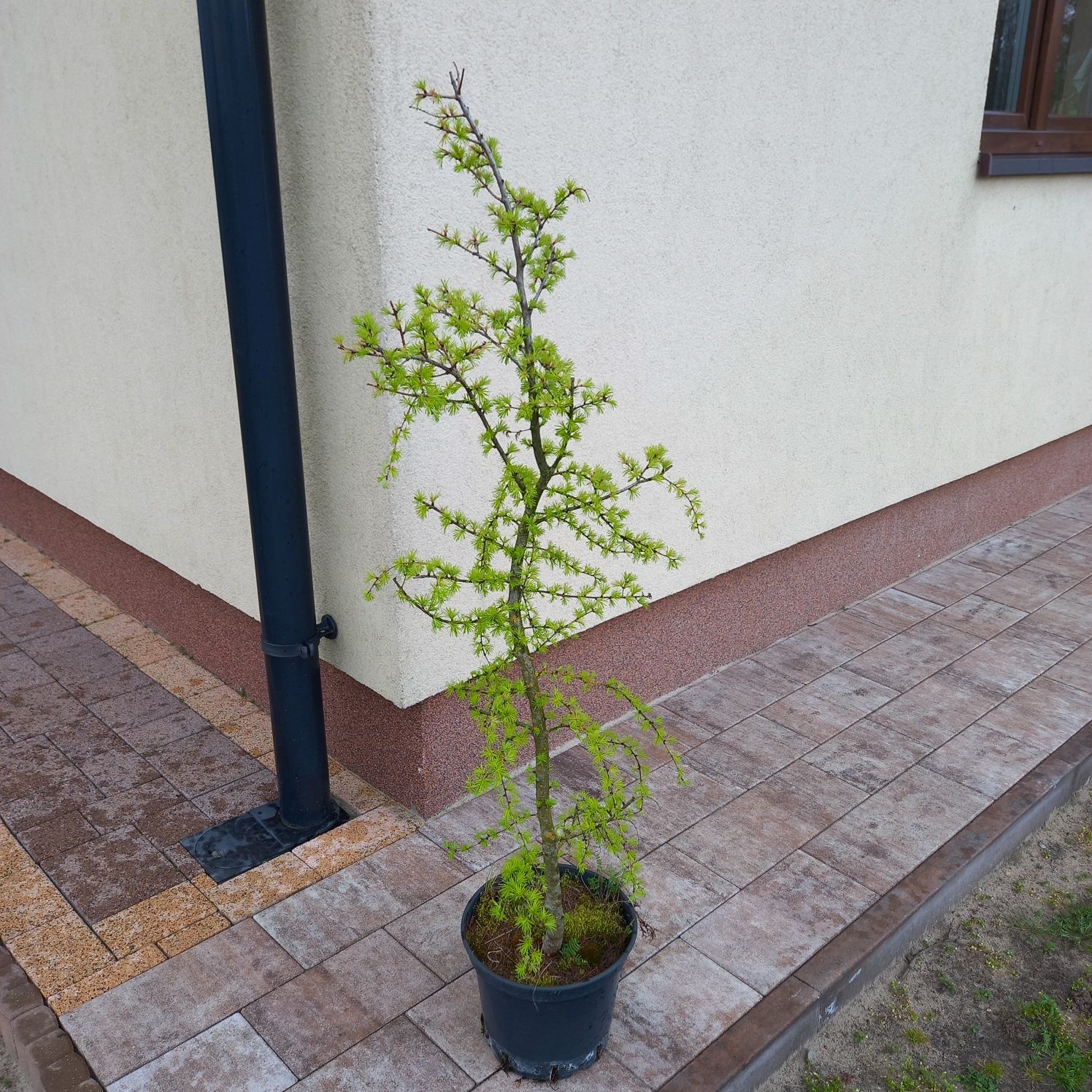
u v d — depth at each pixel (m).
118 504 4.84
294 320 3.23
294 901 3.18
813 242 4.23
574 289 3.38
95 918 3.11
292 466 3.13
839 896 3.21
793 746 4.08
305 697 3.39
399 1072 2.56
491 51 2.90
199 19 2.72
